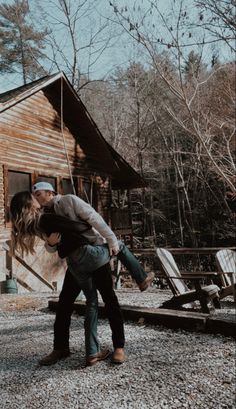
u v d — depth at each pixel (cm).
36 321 518
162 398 258
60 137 1405
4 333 465
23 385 297
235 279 646
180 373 296
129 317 466
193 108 1377
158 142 2673
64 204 303
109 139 2820
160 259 580
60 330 343
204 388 268
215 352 337
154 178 2756
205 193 2491
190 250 799
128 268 323
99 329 440
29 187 1236
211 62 1188
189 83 1291
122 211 1703
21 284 1106
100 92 2714
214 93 1442
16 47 2452
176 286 573
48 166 1327
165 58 1162
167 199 2834
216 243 2620
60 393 278
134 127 2723
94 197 1599
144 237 2600
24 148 1223
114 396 266
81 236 305
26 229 295
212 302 630
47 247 322
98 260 308
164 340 381
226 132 1470
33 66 2386
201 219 2734
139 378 292
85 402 261
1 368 340
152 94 2373
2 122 1141
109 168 1675
